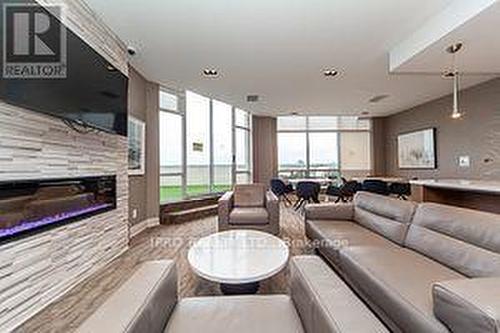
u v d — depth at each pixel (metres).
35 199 2.47
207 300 1.66
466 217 2.06
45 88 2.33
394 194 7.14
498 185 3.23
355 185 7.38
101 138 3.57
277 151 10.06
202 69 5.04
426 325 1.30
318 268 1.55
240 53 4.34
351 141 10.41
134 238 4.80
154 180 5.81
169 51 4.26
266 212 4.47
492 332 0.90
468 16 2.82
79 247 3.04
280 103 7.76
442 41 3.29
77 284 2.97
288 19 3.37
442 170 7.09
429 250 2.21
